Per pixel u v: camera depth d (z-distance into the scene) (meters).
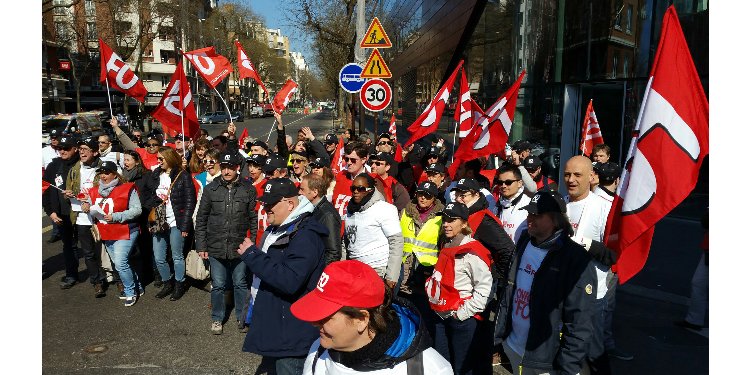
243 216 5.25
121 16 39.69
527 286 3.13
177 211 6.14
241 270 5.35
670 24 2.80
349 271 1.87
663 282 6.90
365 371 1.89
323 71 46.84
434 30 19.31
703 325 5.41
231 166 5.17
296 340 3.28
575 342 2.81
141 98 8.45
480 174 6.50
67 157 6.53
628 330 5.43
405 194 6.43
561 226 2.96
